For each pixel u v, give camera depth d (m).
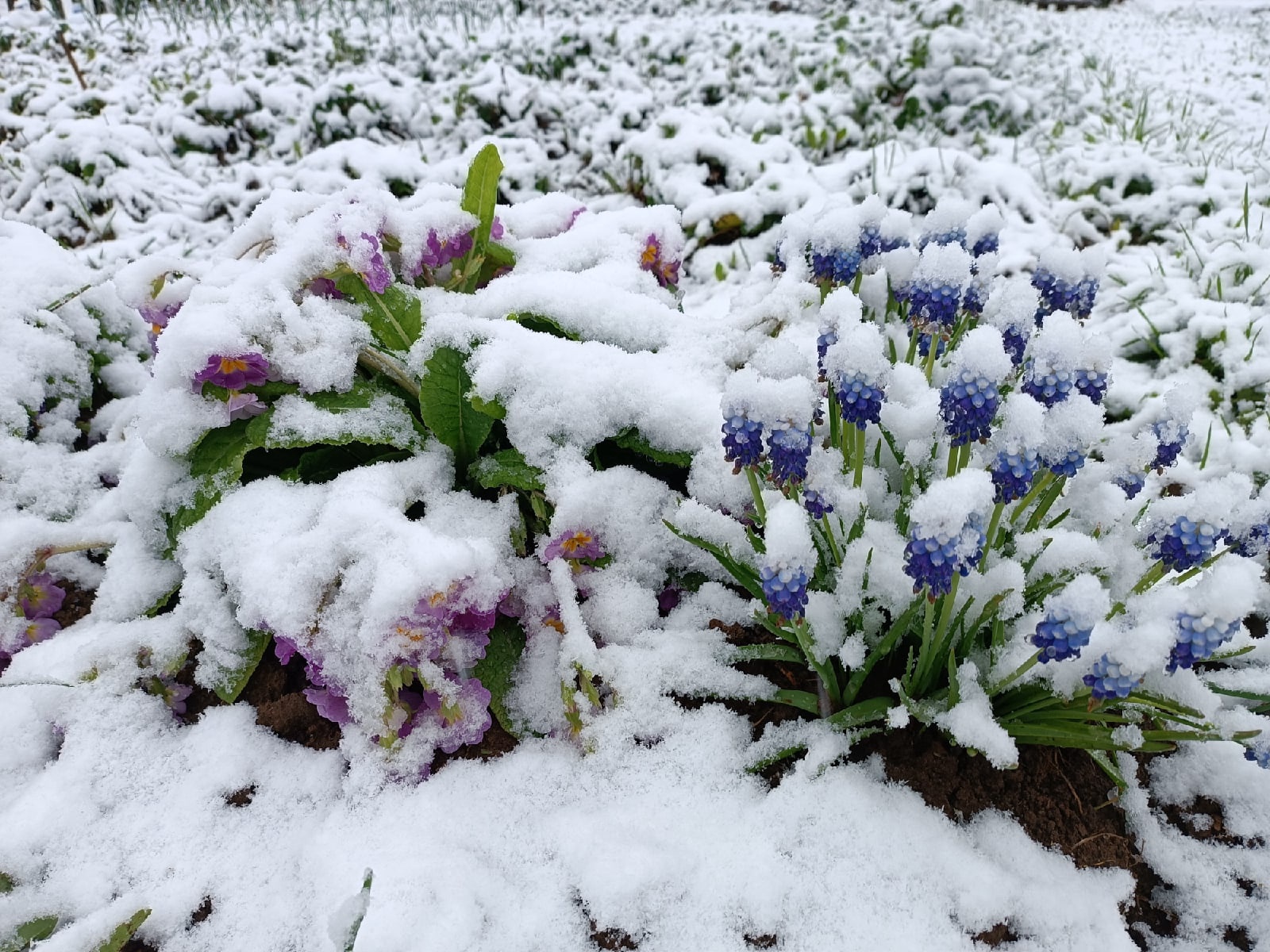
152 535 0.57
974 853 0.44
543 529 0.56
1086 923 0.42
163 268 0.60
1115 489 0.46
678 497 0.57
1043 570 0.45
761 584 0.49
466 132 1.34
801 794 0.46
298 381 0.55
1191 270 0.85
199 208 1.12
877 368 0.41
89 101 1.38
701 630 0.53
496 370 0.53
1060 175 1.12
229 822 0.47
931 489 0.37
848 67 1.42
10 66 1.57
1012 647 0.45
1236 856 0.45
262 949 0.42
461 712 0.48
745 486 0.53
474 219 0.63
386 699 0.47
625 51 1.67
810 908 0.42
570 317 0.61
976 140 1.30
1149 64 2.20
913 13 1.58
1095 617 0.35
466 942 0.41
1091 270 0.49
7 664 0.57
